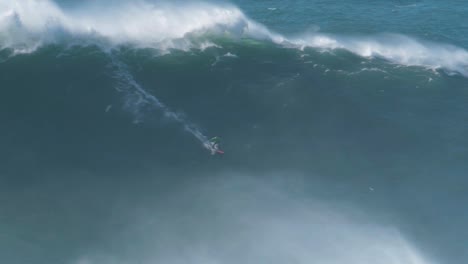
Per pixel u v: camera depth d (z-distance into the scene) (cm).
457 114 8075
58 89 7338
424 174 6919
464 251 5938
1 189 5934
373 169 6912
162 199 6109
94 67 7769
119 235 5647
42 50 7888
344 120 7669
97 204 5938
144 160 6538
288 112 7650
